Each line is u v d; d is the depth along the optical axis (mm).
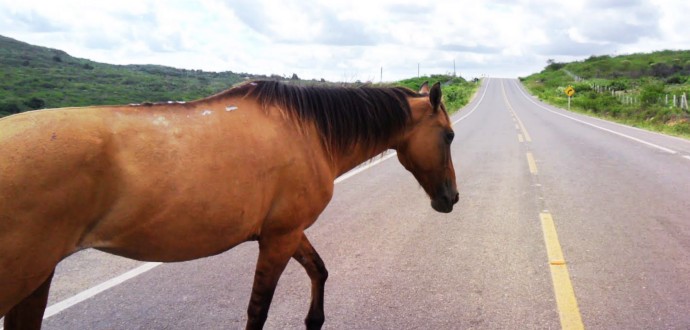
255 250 5289
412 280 4488
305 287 4344
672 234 5766
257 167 2572
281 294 4184
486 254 5176
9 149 1946
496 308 3922
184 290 4203
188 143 2355
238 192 2482
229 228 2502
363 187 8797
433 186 3609
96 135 2135
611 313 3803
